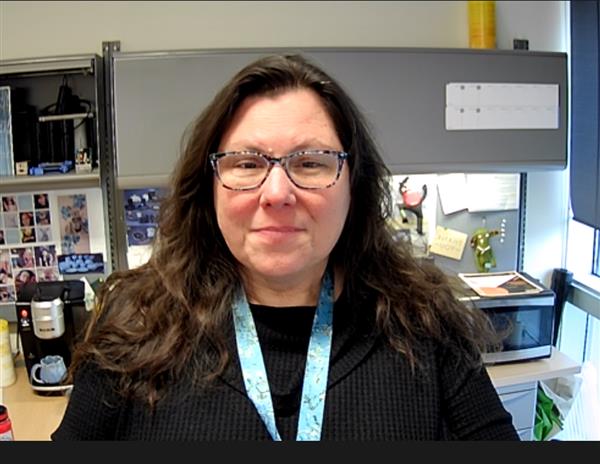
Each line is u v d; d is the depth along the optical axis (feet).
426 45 6.33
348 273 2.78
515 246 6.81
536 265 6.90
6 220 6.03
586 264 6.91
